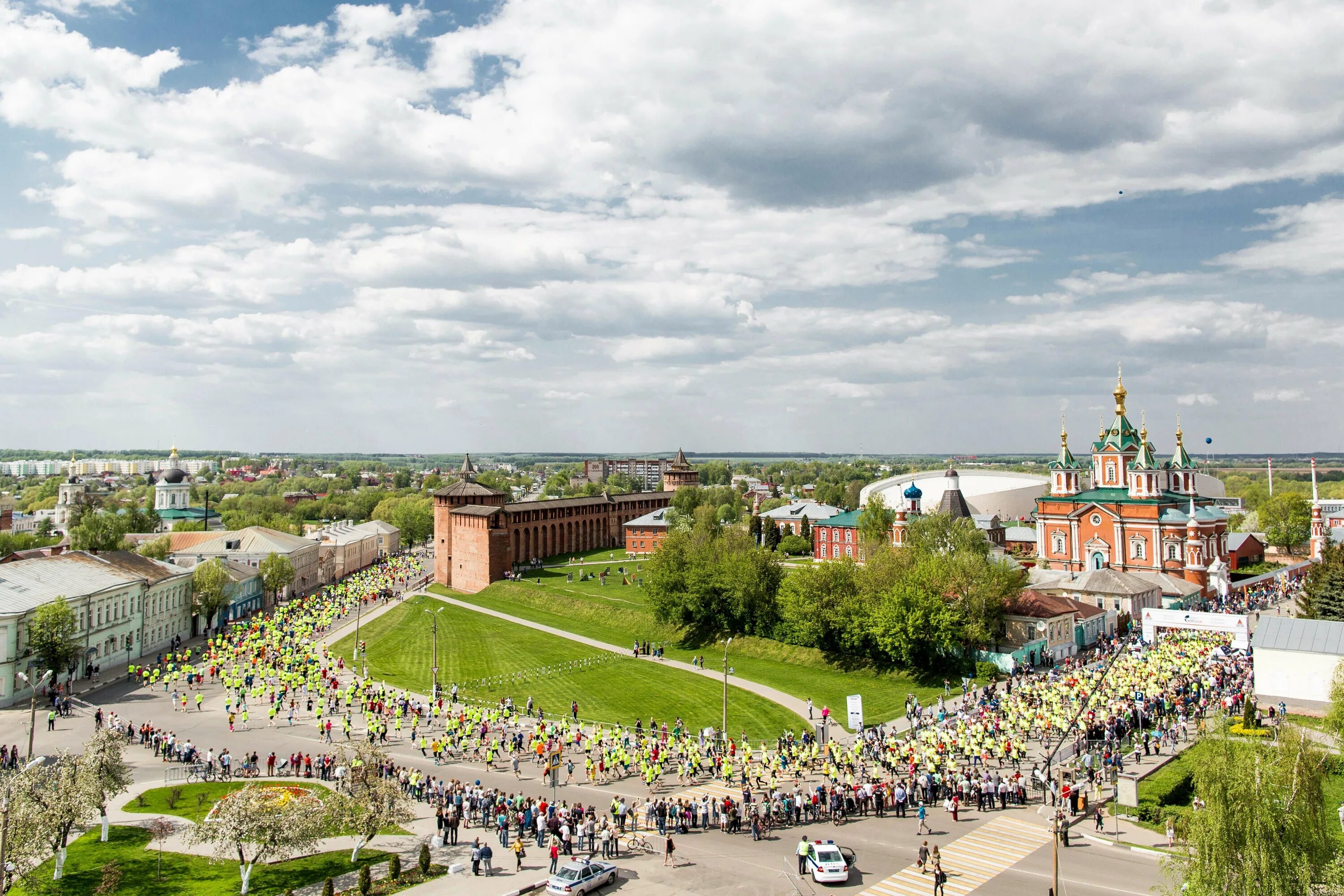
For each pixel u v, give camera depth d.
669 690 101.00
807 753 68.56
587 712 92.25
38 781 50.31
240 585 160.88
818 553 195.88
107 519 184.50
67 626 92.69
